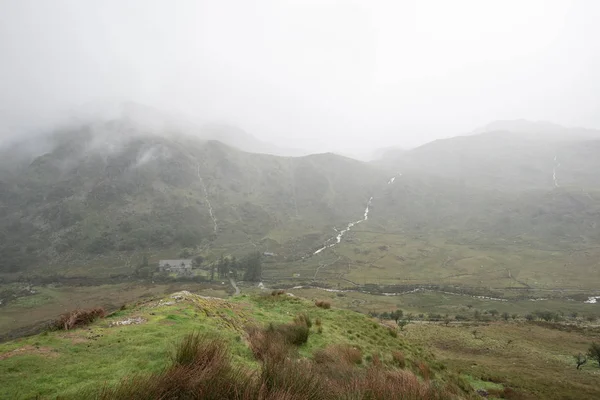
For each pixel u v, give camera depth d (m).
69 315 12.41
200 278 169.38
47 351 9.19
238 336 13.58
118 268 199.12
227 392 5.86
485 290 158.50
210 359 6.55
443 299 144.12
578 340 67.88
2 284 173.25
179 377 5.73
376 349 21.22
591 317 111.62
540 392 32.59
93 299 136.25
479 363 47.81
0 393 6.78
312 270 196.62
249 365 10.19
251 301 28.36
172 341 10.55
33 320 111.62
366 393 7.82
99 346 9.91
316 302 30.44
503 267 196.00
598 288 159.62
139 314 14.21
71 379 7.55
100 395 5.80
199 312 15.71
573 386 36.19
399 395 8.32
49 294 144.75
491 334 70.44
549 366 48.34
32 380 7.45
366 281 175.88
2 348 9.30
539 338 68.75
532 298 147.00
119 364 8.51
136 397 5.43
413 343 26.98
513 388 32.84
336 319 26.47
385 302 137.00
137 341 10.42
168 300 17.11
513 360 52.16
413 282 174.00
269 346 12.57
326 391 6.98
